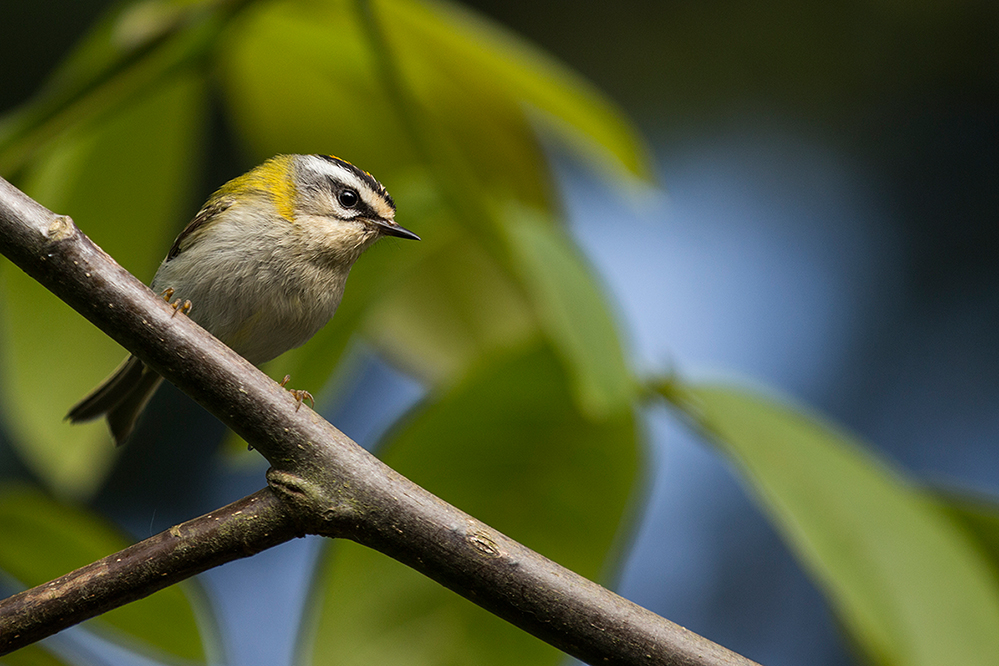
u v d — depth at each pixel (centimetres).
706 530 397
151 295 369
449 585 368
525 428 373
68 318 378
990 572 372
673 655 368
